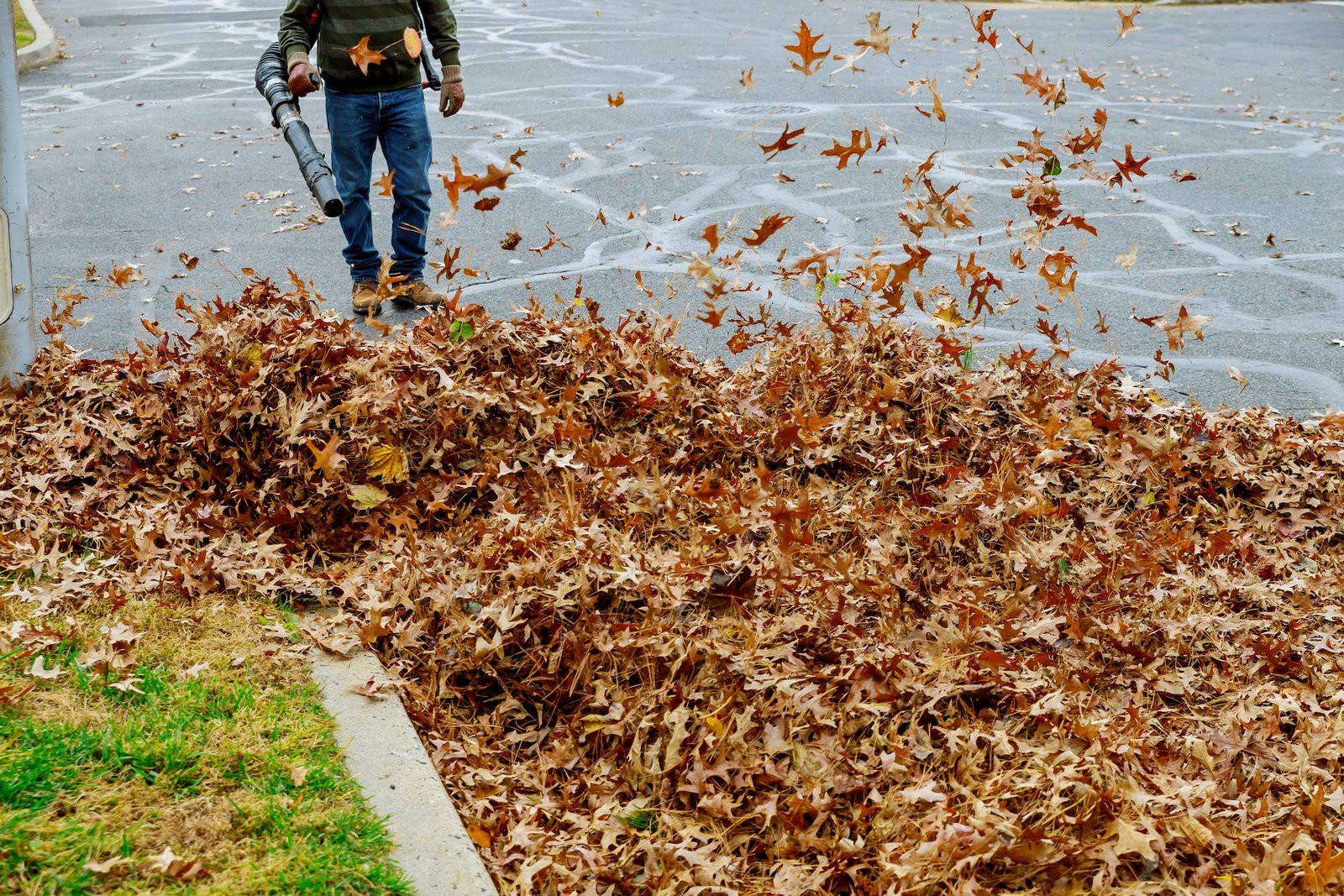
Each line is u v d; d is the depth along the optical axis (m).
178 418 3.64
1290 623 3.20
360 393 3.62
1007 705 2.74
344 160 5.59
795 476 3.79
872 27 3.05
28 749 2.29
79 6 21.44
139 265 6.46
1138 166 3.57
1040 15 20.17
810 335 4.55
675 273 6.37
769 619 2.99
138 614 2.85
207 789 2.26
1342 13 20.97
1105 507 3.68
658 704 2.64
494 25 18.14
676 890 2.23
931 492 3.71
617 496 3.46
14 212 3.86
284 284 6.23
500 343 4.04
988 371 4.39
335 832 2.18
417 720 2.64
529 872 2.20
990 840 2.21
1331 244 7.19
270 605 2.96
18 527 3.21
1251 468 3.93
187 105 11.70
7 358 3.91
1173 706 2.90
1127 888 2.21
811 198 7.98
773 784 2.49
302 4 5.35
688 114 11.05
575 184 8.38
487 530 3.27
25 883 1.96
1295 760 2.63
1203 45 16.70
